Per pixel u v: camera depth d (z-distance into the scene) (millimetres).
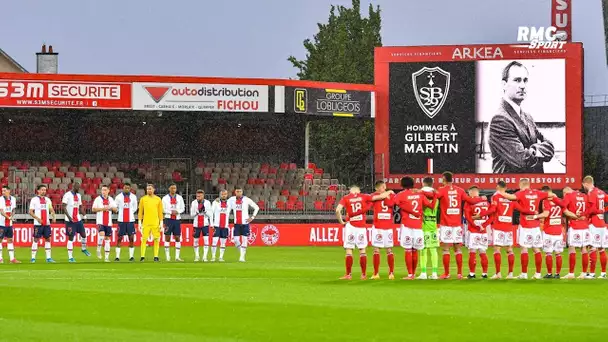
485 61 47281
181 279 22641
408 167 47844
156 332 13219
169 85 46781
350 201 22719
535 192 23344
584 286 20844
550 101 47000
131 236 32531
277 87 47594
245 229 32750
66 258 34594
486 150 47344
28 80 45438
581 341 12594
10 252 31438
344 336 12977
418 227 22656
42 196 31531
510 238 23391
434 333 13258
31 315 15047
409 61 47719
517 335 13094
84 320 14453
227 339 12641
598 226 23641
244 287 20172
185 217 48594
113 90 46281
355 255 37969
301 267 28562
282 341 12531
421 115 47719
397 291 19203
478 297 17984
